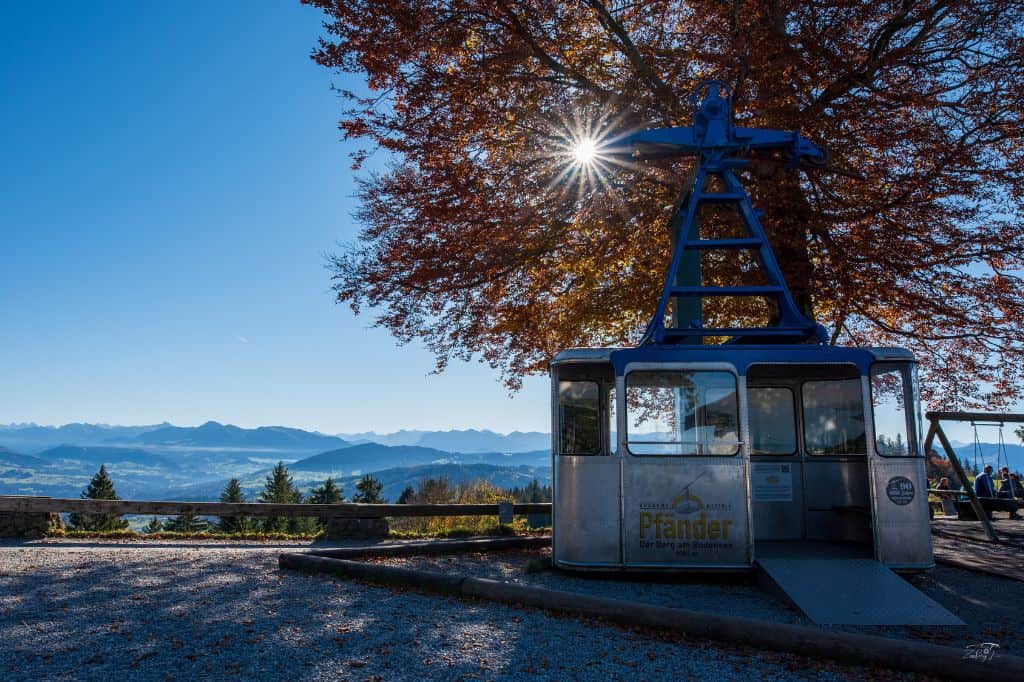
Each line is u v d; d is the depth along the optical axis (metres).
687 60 15.41
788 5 14.32
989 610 8.27
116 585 8.74
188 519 67.75
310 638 6.43
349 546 14.19
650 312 17.36
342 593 8.47
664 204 16.41
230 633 6.57
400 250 15.89
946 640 6.96
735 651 6.21
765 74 14.34
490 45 15.41
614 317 18.09
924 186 14.64
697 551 9.91
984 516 14.42
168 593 8.31
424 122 15.07
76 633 6.50
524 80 15.30
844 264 15.16
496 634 6.66
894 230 15.12
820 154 13.12
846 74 14.54
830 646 5.92
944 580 10.10
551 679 5.46
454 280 16.00
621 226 16.53
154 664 5.65
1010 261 15.39
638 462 10.14
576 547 10.15
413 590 8.62
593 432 10.38
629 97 15.68
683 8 15.90
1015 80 14.02
